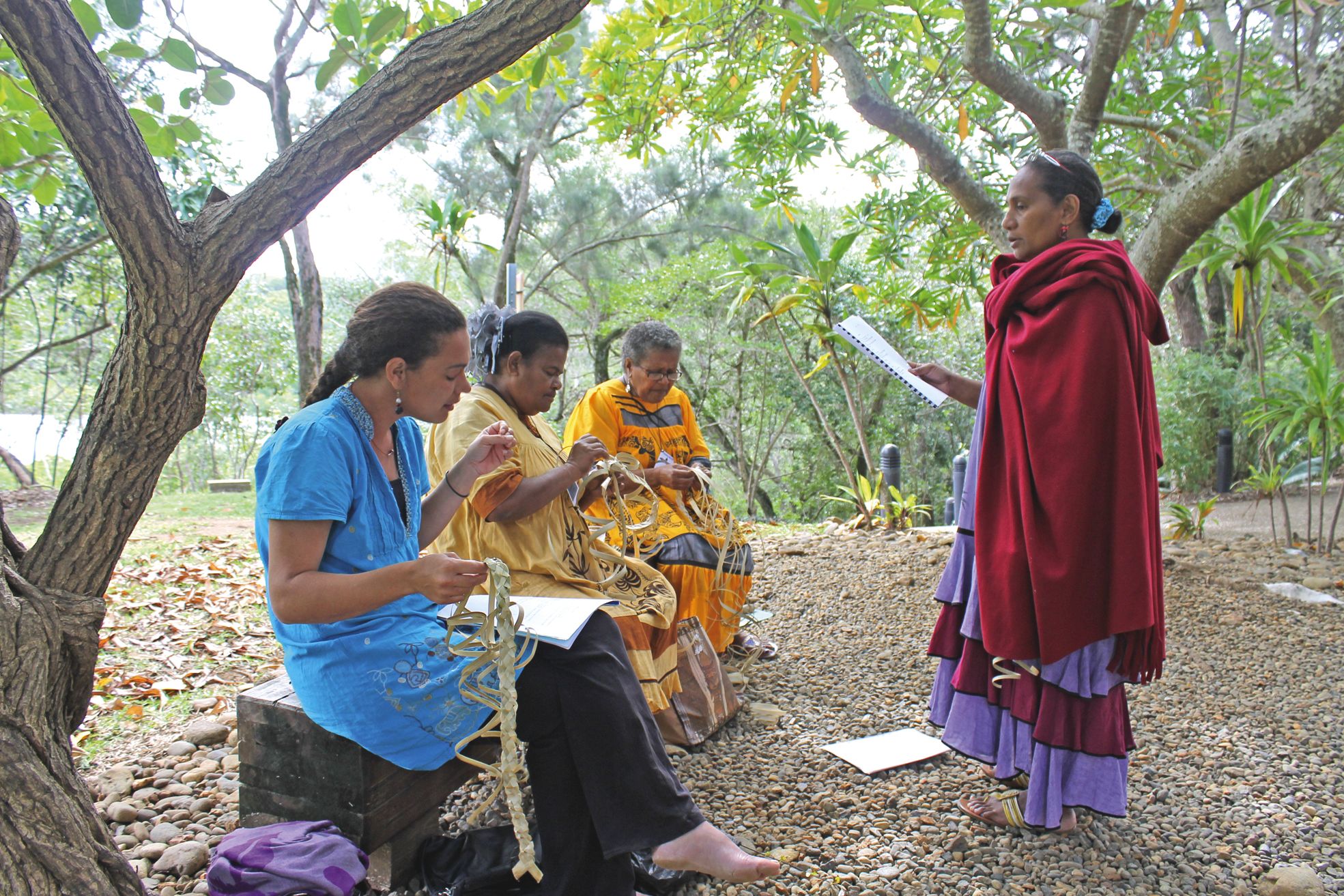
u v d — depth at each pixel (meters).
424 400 1.99
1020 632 2.23
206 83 2.27
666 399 3.54
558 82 6.95
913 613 4.41
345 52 2.49
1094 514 2.16
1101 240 2.28
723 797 2.60
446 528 2.62
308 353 7.14
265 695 2.10
